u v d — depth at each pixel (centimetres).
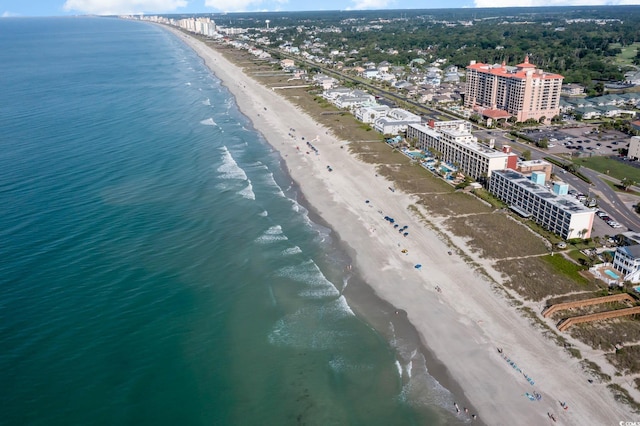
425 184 16362
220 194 15400
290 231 13150
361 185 16412
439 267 11269
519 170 16012
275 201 15112
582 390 7688
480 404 7575
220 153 19575
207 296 10106
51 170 16650
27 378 7738
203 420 7231
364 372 8256
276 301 10044
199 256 11625
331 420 7325
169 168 17538
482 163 16262
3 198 14175
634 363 8131
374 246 12344
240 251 11944
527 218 13588
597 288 10231
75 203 14138
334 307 9919
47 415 7119
